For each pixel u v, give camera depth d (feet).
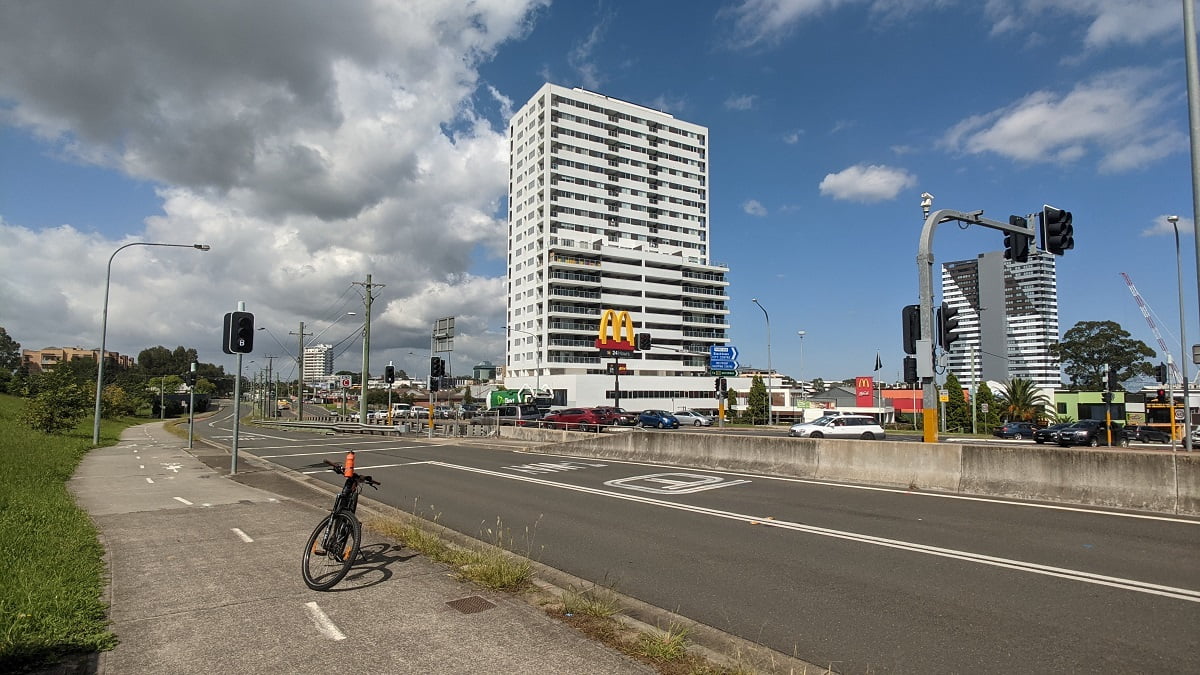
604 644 15.67
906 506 37.11
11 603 17.08
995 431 161.89
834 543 28.07
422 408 288.30
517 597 19.38
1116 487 35.63
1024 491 39.11
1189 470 33.27
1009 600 19.93
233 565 22.84
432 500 42.55
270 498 39.32
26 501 33.81
